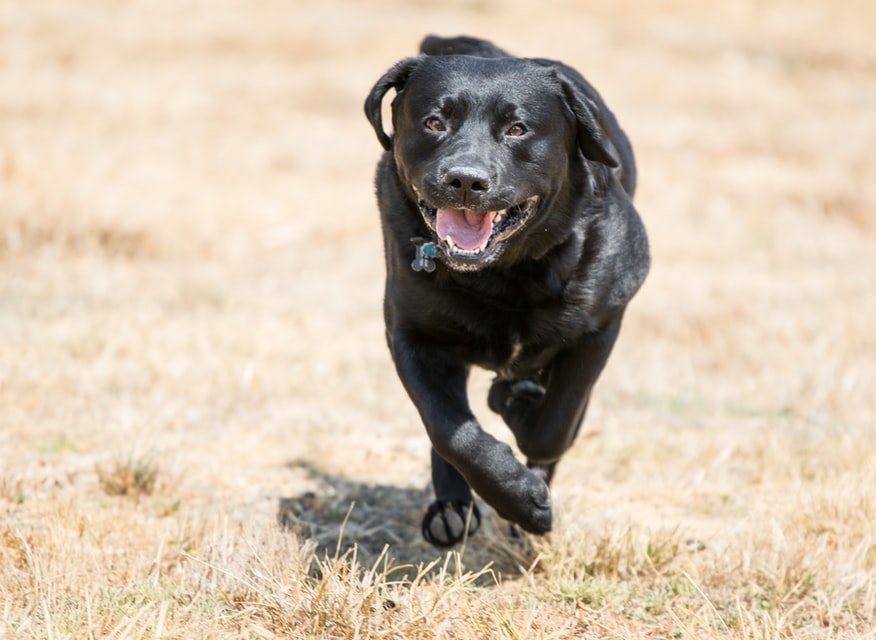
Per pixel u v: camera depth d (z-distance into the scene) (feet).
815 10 124.06
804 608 23.43
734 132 83.25
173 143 71.67
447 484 25.95
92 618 19.75
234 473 30.42
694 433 35.37
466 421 22.45
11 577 21.84
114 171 63.82
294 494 29.25
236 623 20.66
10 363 36.86
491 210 21.93
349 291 50.78
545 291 23.29
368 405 36.76
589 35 105.50
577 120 23.68
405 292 23.44
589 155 23.91
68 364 37.70
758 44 109.40
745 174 73.87
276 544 23.99
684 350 44.52
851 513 27.45
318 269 54.03
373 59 93.61
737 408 38.32
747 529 27.53
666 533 26.02
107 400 34.88
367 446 33.30
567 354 24.50
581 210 23.73
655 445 33.58
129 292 47.62
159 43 94.53
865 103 95.55
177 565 23.53
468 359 24.36
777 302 50.72
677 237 61.93
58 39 91.91
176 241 55.31
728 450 32.55
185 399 35.83
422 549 26.48
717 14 118.62
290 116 80.33
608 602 23.20
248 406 35.73
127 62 89.04
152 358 38.68
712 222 64.75
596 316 24.02
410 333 23.90
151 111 77.41
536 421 24.62
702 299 50.98
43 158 62.54
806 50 109.09
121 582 22.70
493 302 23.22
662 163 74.54
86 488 28.27
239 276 52.03
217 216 59.72
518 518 22.30
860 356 42.91
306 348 41.52
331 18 105.19
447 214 22.47
